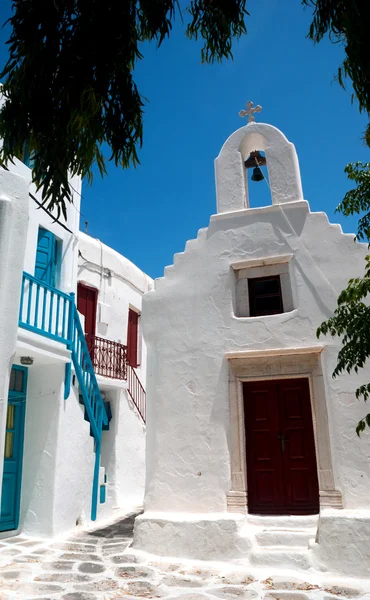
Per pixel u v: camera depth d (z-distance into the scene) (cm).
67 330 863
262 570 577
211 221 812
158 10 320
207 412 723
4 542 725
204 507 685
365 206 543
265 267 775
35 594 487
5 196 430
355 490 636
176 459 718
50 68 292
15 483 796
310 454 689
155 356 779
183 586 521
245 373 727
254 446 714
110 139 316
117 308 1330
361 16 254
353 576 551
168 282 806
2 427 387
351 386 671
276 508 681
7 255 414
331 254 735
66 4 297
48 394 830
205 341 755
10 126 297
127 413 1225
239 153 848
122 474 1166
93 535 787
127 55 311
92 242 1284
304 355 708
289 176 805
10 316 409
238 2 338
